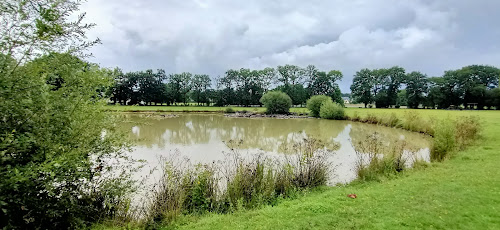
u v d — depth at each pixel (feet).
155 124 102.22
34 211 13.61
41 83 13.07
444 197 20.63
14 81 12.30
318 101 153.17
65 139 14.69
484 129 60.08
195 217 18.85
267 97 177.37
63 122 14.61
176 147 52.90
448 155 35.81
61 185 15.44
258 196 21.99
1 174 11.57
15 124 12.97
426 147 51.62
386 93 257.55
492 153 36.40
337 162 38.88
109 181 18.17
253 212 19.08
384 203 19.94
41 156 13.33
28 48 12.71
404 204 19.56
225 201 21.99
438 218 17.08
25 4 12.53
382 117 106.01
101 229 15.43
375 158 31.17
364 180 27.96
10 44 12.11
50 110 13.87
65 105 14.57
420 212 18.02
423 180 25.71
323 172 28.19
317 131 84.79
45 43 13.09
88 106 16.10
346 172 33.60
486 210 18.03
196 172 24.84
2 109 12.21
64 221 15.15
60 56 13.96
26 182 12.34
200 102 288.71
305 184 25.99
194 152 47.52
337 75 268.41
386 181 26.76
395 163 31.60
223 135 73.97
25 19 12.50
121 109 19.75
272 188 23.95
